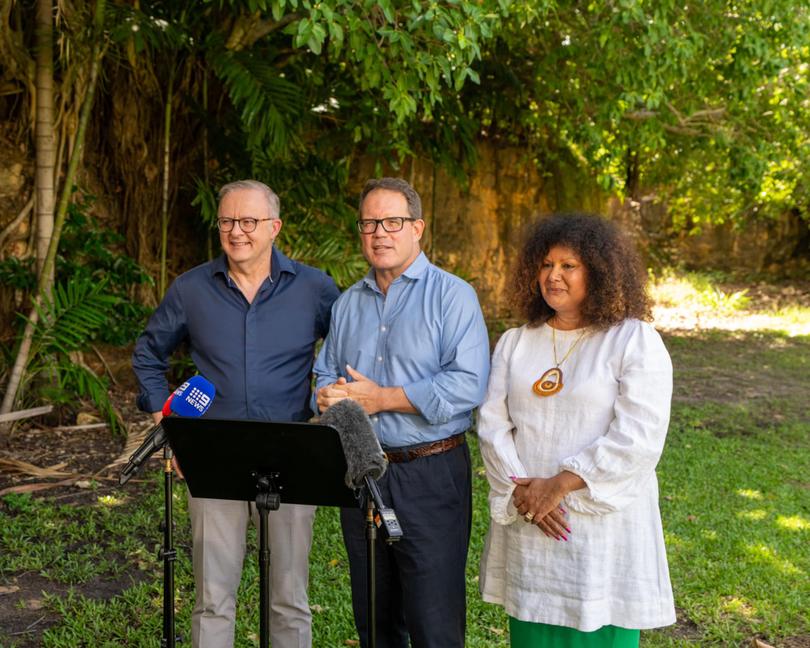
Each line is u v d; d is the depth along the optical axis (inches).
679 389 384.5
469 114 434.0
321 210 338.0
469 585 174.9
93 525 195.8
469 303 116.7
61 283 284.4
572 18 346.9
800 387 392.5
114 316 291.4
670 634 158.4
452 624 117.7
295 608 124.3
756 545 198.8
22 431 270.2
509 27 334.0
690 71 366.3
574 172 504.1
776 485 250.2
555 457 104.7
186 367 323.0
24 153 286.7
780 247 759.7
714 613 163.6
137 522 199.6
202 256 345.7
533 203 496.7
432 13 214.4
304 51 330.6
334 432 93.0
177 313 127.1
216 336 124.0
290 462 97.3
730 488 245.3
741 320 596.4
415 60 229.9
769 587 175.6
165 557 104.0
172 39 276.7
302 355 127.2
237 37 299.3
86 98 274.4
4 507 208.2
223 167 333.1
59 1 263.1
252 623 155.8
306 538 123.5
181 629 152.7
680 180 556.4
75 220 285.6
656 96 320.5
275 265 125.4
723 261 762.8
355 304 121.9
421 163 454.6
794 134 406.3
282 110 274.8
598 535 102.0
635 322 104.3
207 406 109.9
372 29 226.4
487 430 109.7
